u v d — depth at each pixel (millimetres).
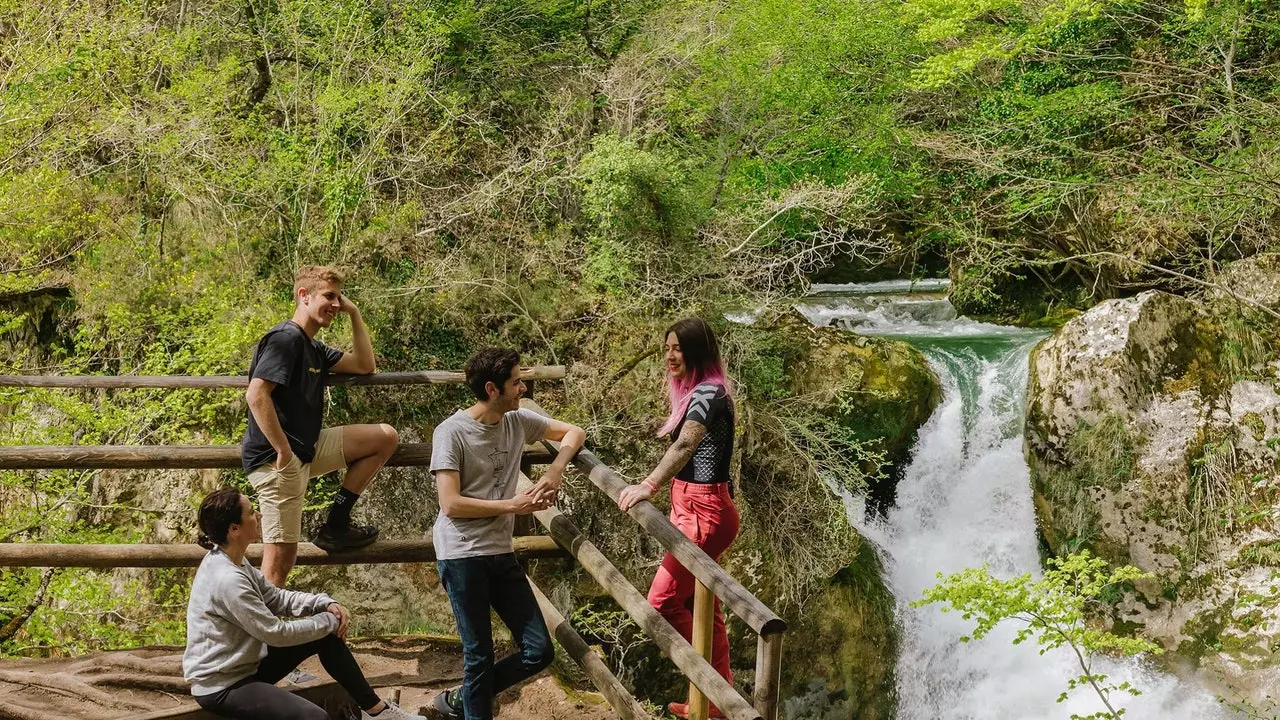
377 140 10180
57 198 10164
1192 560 10445
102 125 10250
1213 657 10148
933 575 11039
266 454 4293
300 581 8727
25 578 9055
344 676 3992
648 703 9016
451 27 11883
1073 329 11070
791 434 10234
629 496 4016
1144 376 10766
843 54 14227
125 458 4625
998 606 7527
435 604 9031
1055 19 13547
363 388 9625
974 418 11445
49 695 4332
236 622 3746
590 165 10656
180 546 4648
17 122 9992
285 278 10234
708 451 4367
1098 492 10680
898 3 14547
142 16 11266
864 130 14453
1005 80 14953
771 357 10398
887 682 10375
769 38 13078
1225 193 11453
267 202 10195
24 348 10234
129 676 4426
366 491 9180
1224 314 11242
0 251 10352
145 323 9820
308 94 11008
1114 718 7914
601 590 9148
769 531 9820
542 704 4633
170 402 8898
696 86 13039
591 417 9727
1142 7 14398
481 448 3922
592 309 10438
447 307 10117
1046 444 10992
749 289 10789
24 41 10273
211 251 10117
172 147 10031
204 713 4062
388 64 10852
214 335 9227
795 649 9750
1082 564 7672
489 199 10430
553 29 13484
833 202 12055
